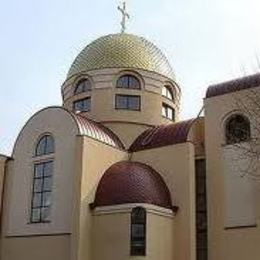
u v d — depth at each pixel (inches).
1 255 1149.7
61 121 1142.3
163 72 1366.9
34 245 1097.4
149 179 1064.2
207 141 1087.0
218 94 1101.1
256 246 958.4
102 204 1029.8
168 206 1048.2
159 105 1331.2
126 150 1195.9
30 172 1167.6
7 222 1164.5
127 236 983.6
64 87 1405.0
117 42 1368.1
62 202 1077.8
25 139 1203.9
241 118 1057.5
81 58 1382.9
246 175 1006.4
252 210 982.4
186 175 1068.5
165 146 1127.6
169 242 1025.5
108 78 1317.7
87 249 1015.0
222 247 1000.2
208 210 1040.2
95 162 1086.4
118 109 1291.8
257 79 1056.8
